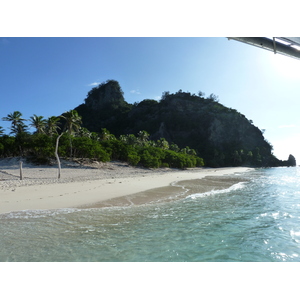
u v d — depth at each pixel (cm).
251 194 1652
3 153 4759
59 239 659
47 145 4394
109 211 1031
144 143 8569
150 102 19112
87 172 4006
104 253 561
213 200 1364
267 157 15050
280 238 693
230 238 688
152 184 2217
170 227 794
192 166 8844
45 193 1445
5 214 945
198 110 16900
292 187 2180
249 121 17325
